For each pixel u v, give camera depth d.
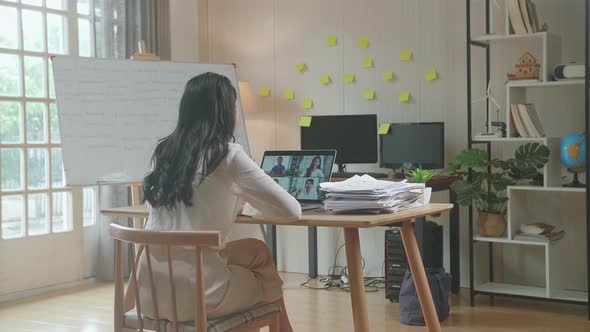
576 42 4.62
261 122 5.89
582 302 4.25
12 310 4.59
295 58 5.73
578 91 4.64
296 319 4.26
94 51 5.34
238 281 2.40
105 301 4.81
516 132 4.45
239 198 2.45
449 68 5.11
